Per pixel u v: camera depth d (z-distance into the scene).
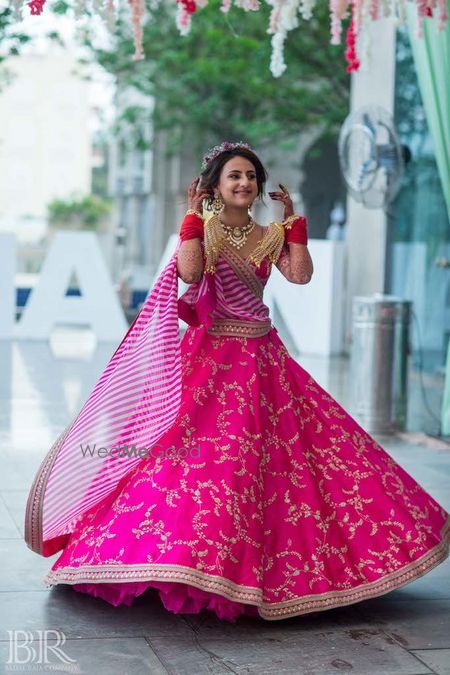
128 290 17.50
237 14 18.06
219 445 3.89
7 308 14.40
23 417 8.25
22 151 73.44
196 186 4.17
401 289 11.64
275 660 3.48
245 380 4.04
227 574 3.65
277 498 3.91
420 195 11.13
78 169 73.94
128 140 25.81
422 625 3.86
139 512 3.82
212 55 20.28
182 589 3.75
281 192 4.30
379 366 7.97
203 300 4.06
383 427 8.00
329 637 3.71
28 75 72.75
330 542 3.90
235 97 20.67
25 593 4.11
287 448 4.01
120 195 38.72
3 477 6.16
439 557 3.99
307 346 13.71
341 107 19.33
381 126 8.79
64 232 14.40
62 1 12.74
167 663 3.44
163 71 21.12
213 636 3.69
